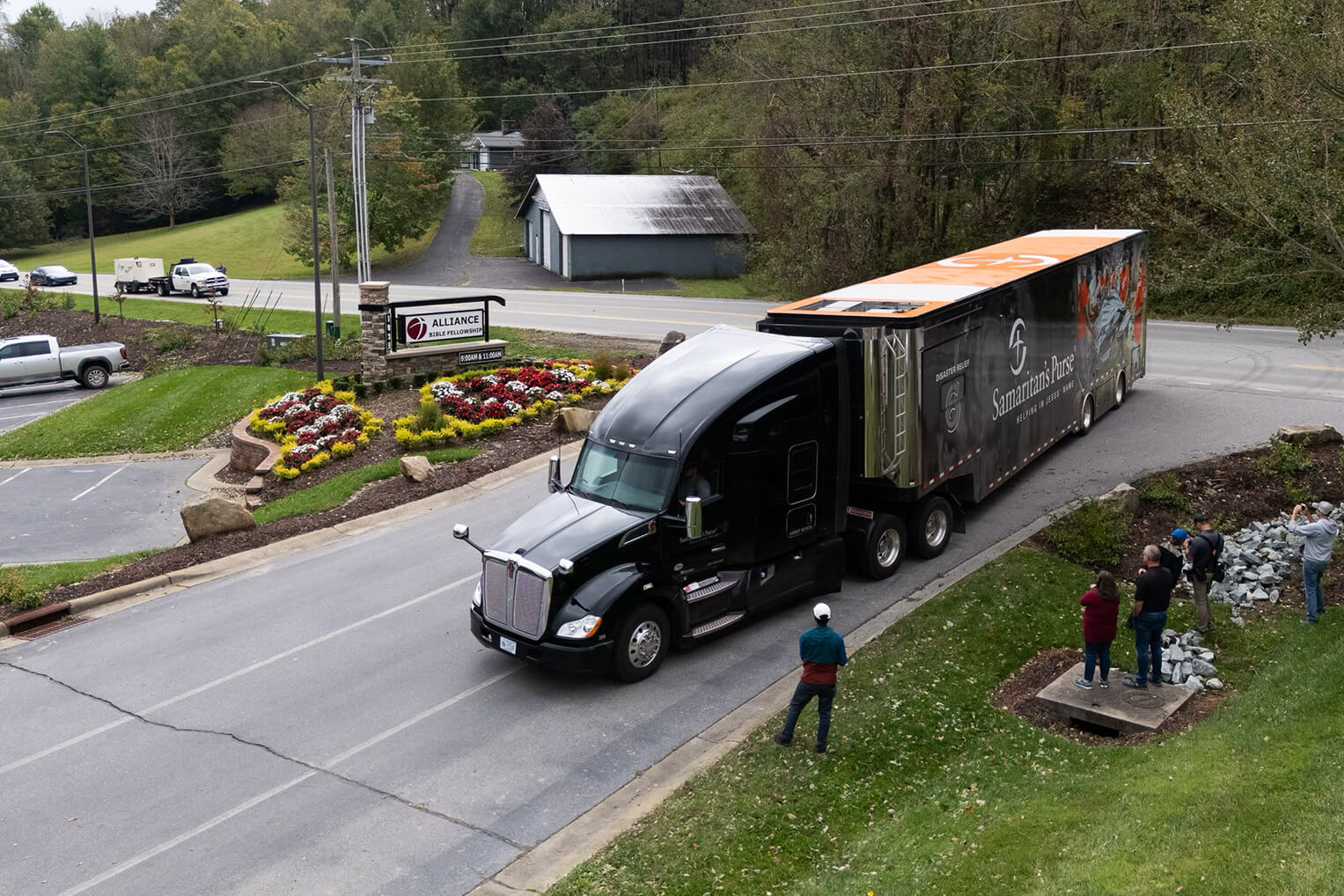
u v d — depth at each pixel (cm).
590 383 2559
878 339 1327
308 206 6819
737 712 1120
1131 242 2175
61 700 1216
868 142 4181
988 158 4216
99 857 909
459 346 2781
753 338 1372
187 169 10288
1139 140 4128
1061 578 1396
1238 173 1650
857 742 1031
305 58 10712
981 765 983
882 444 1343
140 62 10550
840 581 1385
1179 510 1596
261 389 3114
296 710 1164
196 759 1068
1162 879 733
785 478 1291
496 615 1204
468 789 996
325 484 2028
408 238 7112
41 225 9638
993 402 1555
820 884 810
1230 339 2945
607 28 9919
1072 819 848
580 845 903
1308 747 903
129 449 2775
